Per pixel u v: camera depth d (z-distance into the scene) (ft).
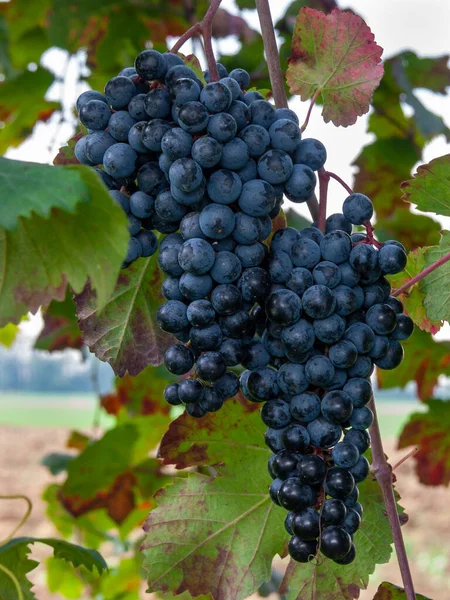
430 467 2.93
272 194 1.27
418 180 1.69
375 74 1.60
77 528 3.63
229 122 1.22
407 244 2.97
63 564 3.48
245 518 1.64
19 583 1.82
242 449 1.66
